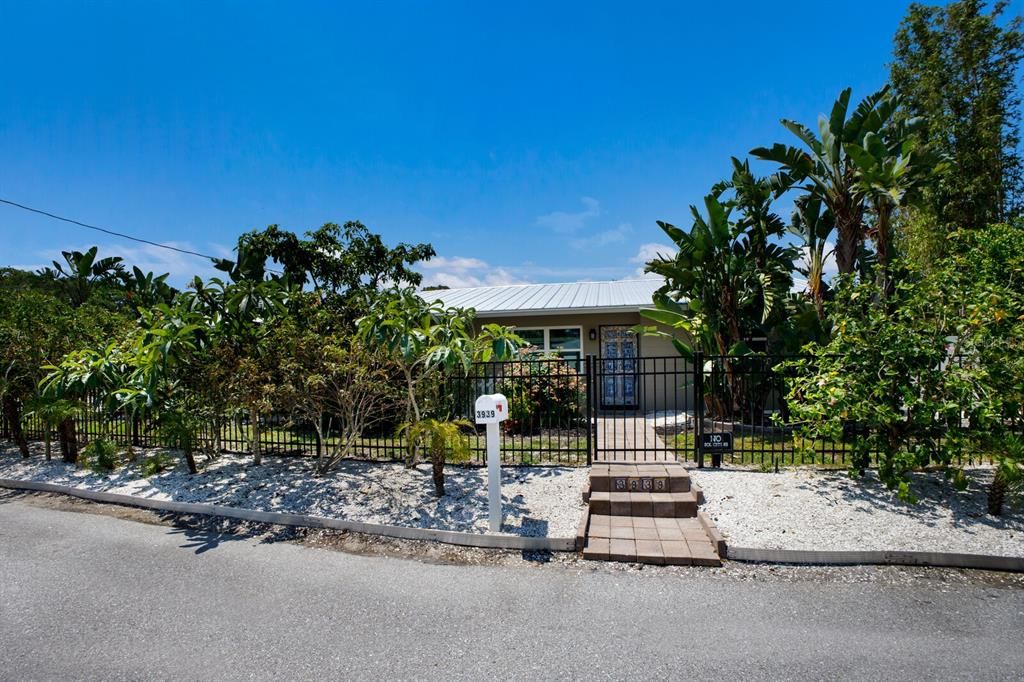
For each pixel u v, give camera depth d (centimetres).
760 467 697
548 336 1480
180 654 325
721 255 1089
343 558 479
